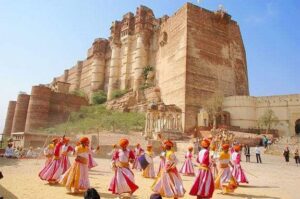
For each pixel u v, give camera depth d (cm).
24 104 5947
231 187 941
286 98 4481
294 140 3347
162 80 5619
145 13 6806
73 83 8981
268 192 991
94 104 6838
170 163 761
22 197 747
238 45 5822
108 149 2381
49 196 781
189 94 4681
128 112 5422
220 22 5612
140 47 6438
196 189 748
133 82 6512
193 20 5200
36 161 1816
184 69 4822
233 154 1172
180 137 3547
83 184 830
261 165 2080
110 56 7594
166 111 3897
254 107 4669
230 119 4644
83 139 860
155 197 435
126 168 797
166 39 5828
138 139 2994
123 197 804
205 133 3738
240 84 5544
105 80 7638
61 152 1001
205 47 5194
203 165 765
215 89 5047
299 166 2122
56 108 5762
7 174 1173
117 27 7419
